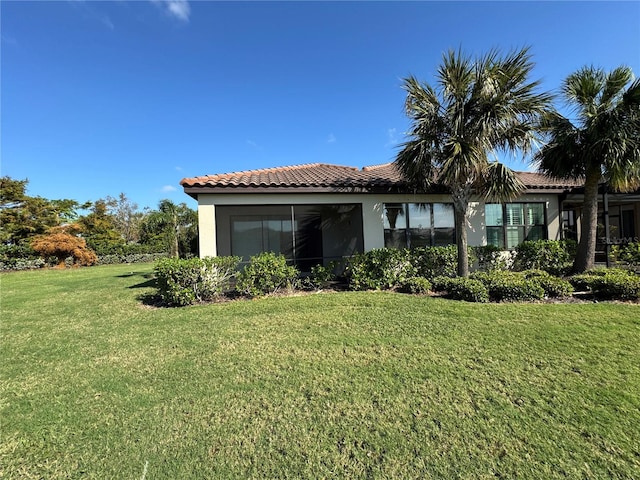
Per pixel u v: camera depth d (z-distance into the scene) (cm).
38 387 401
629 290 729
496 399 343
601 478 237
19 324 700
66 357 500
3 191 2516
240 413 331
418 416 317
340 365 435
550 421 304
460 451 268
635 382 371
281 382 393
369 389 370
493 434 288
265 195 982
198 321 662
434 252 984
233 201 955
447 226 1157
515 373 399
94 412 340
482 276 836
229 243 1266
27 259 2314
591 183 930
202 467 257
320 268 964
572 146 898
